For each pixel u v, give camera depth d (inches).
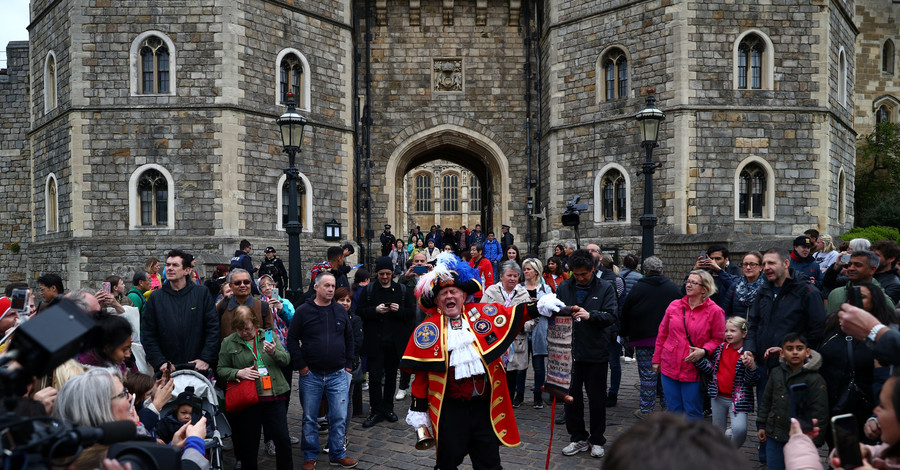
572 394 232.1
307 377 220.2
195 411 173.8
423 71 780.6
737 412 198.2
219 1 605.0
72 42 608.1
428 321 165.0
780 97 622.5
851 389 161.5
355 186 761.0
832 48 640.4
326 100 691.4
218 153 606.9
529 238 780.6
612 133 665.0
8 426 66.8
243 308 200.4
